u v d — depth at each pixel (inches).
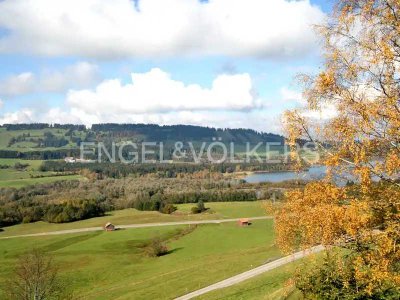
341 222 561.0
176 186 7765.8
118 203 6919.3
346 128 585.9
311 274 927.7
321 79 606.5
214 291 2224.4
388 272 552.4
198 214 6048.2
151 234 4958.2
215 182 7854.3
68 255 4062.5
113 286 2923.2
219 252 3838.6
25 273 2363.4
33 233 5349.4
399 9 574.2
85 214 6264.8
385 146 595.5
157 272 3213.6
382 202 586.6
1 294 2773.1
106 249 4328.3
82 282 3147.1
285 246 676.1
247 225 5152.6
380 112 566.3
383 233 569.3
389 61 567.2
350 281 852.0
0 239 5034.5
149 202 6683.1
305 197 620.4
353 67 596.7
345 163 610.2
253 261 2896.2
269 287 1974.7
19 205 6343.5
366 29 599.5
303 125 644.1
